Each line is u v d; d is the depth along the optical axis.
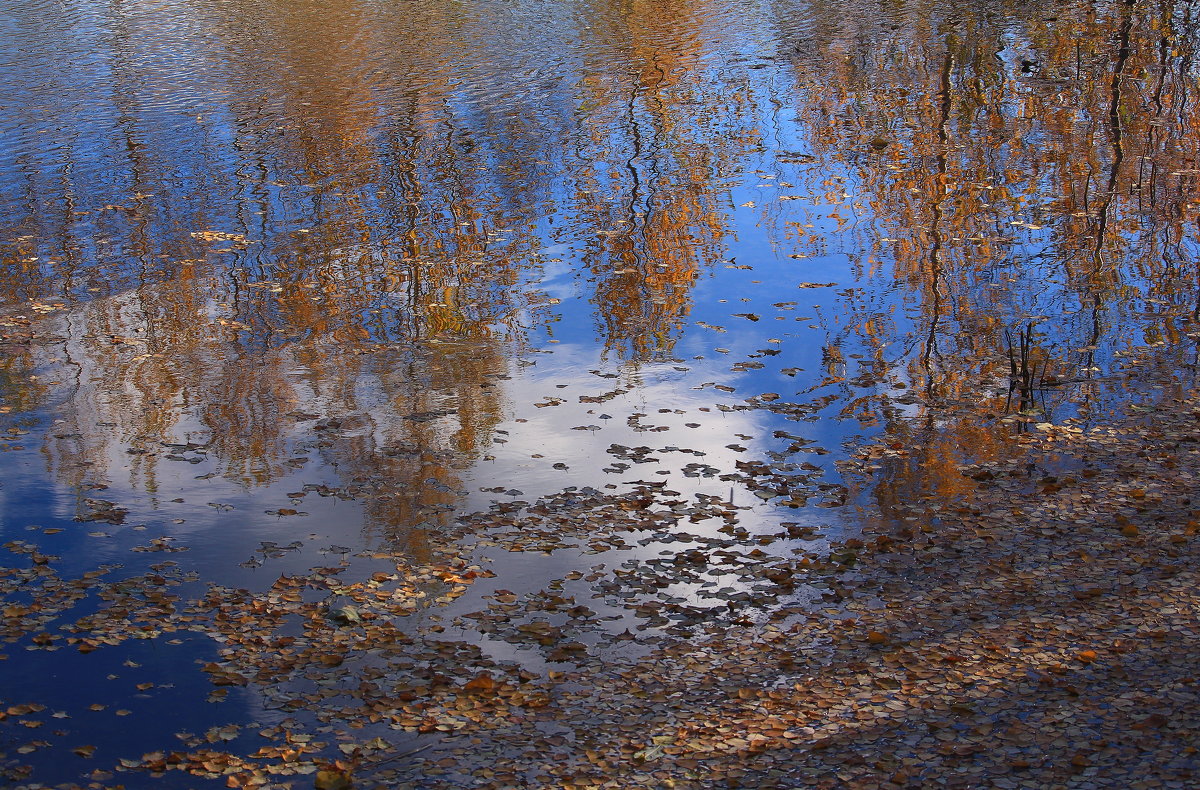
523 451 12.00
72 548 10.17
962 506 10.58
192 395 13.55
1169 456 11.22
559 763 7.16
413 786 6.96
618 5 36.34
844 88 26.61
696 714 7.66
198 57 30.05
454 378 13.93
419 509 10.84
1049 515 10.24
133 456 12.00
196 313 15.94
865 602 9.05
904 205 19.56
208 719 7.76
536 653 8.53
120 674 8.28
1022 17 32.34
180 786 7.06
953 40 30.28
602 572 9.69
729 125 24.20
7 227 19.03
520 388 13.62
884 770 6.82
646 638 8.69
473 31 32.75
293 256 17.92
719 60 29.47
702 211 19.66
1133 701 7.29
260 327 15.54
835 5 35.56
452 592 9.38
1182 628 8.17
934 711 7.44
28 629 8.84
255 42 31.66
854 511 10.63
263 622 8.97
